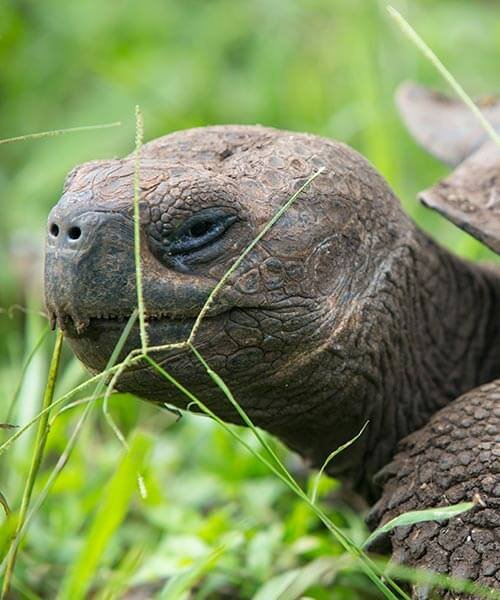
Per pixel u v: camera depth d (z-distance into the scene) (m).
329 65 10.47
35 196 9.50
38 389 6.26
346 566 5.08
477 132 6.30
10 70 11.00
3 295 8.52
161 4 11.32
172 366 4.37
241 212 4.42
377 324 4.86
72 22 11.14
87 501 5.98
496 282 5.68
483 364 5.54
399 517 4.36
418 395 5.25
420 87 7.00
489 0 11.50
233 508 6.09
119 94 10.06
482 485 4.55
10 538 4.79
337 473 5.40
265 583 5.26
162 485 6.60
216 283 4.34
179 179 4.36
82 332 4.31
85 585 5.20
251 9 11.23
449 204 5.29
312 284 4.59
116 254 4.23
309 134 4.96
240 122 10.09
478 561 4.45
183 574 4.97
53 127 10.30
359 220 4.82
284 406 4.79
